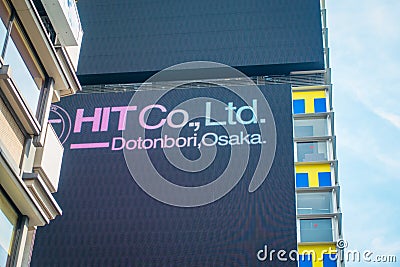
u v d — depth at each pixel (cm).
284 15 6378
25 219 2095
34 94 2239
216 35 6341
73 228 5209
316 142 5594
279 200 5200
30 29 2198
